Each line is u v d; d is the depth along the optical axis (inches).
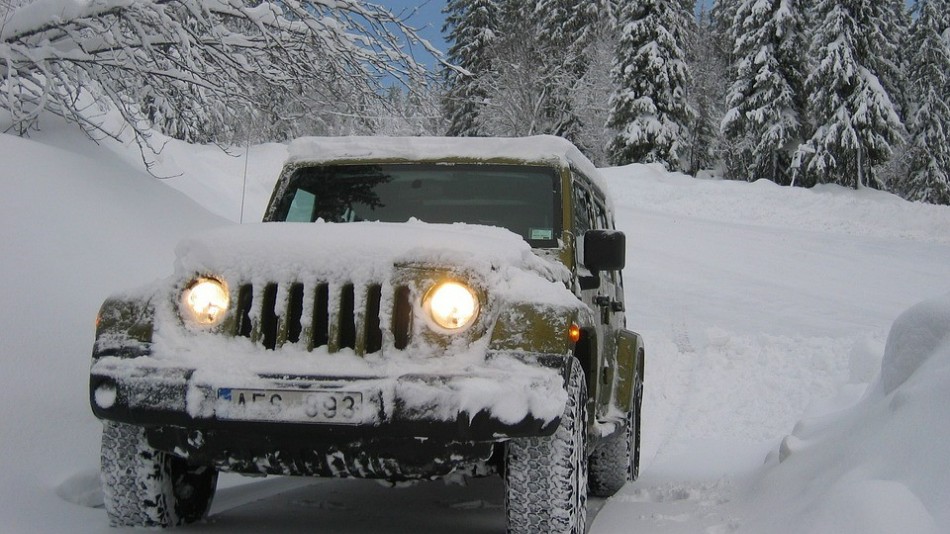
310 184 196.7
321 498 190.9
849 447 145.3
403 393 124.3
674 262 919.7
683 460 279.4
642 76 1801.2
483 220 181.9
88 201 286.4
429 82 366.6
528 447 132.3
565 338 130.3
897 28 1964.8
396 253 134.6
